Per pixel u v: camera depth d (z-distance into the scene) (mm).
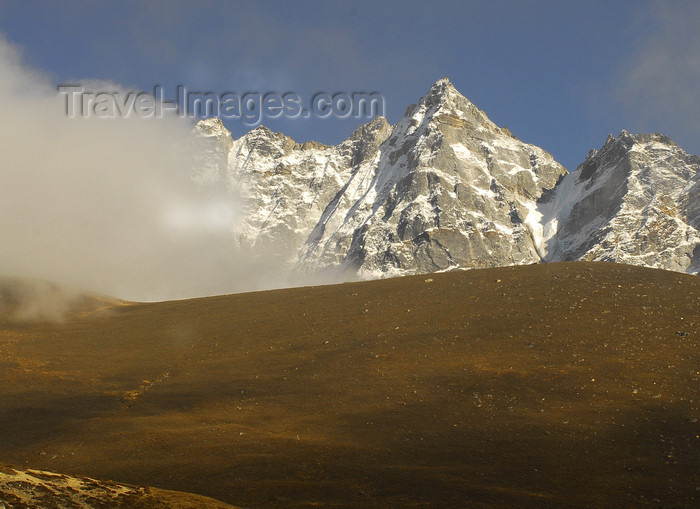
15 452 55406
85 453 54656
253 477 49125
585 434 54625
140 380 71062
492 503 45000
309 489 46969
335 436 56031
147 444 55719
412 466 50438
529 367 66312
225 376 70812
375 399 62688
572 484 47688
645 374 63469
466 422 57500
